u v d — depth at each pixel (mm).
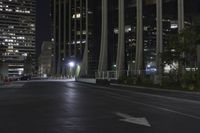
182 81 40906
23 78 115250
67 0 141125
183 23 65500
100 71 83875
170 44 46000
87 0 108250
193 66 44625
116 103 22547
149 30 83500
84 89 43938
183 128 11727
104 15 86562
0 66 89750
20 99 26688
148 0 80500
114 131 11070
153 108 19109
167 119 14180
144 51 83750
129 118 14523
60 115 15727
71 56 136500
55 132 11000
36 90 42000
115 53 92062
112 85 56625
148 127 11938
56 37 151875
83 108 19062
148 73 66375
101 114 16062
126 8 86875
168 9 78125
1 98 27969
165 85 44312
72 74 134250
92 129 11516
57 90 41531
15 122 13547
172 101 24453
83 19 128750
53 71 153250
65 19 141875
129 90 39375
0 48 143125
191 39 42875
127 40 87875
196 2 71750
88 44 107625
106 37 86375
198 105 21156
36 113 16703
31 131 11258
